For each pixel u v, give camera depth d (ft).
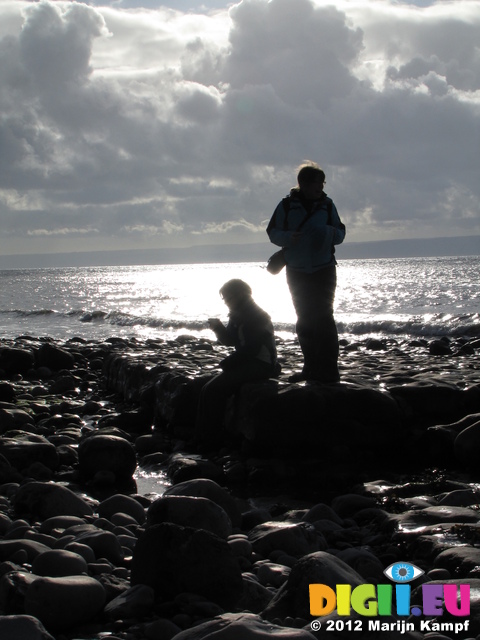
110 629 11.39
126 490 21.35
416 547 14.30
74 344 62.18
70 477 22.39
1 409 28.45
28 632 10.11
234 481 22.13
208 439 25.22
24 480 21.43
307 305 23.94
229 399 25.12
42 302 156.15
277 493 20.94
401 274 274.77
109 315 106.93
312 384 23.81
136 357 37.68
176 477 22.06
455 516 15.64
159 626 10.87
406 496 19.21
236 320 24.89
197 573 12.21
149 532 12.66
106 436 22.84
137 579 12.55
